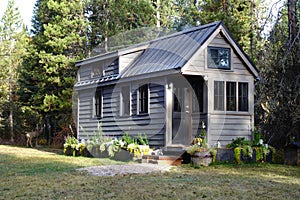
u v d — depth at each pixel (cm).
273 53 1559
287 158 1334
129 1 2369
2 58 3200
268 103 1556
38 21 2720
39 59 2508
